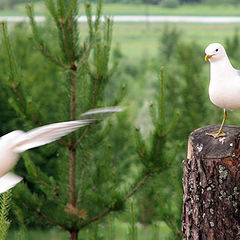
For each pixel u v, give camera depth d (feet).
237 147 22.03
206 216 22.40
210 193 22.16
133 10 237.86
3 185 11.24
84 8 33.99
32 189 50.85
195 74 45.62
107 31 33.01
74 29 33.22
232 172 21.84
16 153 8.52
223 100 21.84
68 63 33.81
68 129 8.61
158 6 240.32
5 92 62.75
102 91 34.04
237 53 50.90
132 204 27.99
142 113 49.08
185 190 23.24
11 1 229.86
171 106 43.93
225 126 24.03
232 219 22.04
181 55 47.29
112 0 239.50
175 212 30.35
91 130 34.83
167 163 32.48
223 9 243.19
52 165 60.13
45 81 58.90
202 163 22.24
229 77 21.45
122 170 45.39
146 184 33.81
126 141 46.68
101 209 34.24
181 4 238.68
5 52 32.12
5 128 65.16
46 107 40.93
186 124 42.39
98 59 32.73
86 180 36.27
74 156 35.35
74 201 35.58
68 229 34.71
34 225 52.26
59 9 32.01
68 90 34.83
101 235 33.58
